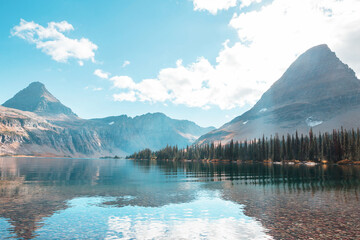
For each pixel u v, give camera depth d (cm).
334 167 11150
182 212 2402
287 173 7481
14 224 1942
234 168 10944
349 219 2116
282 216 2236
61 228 1861
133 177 6381
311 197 3206
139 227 1919
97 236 1697
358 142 14488
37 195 3281
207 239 1661
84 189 3947
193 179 5812
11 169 9419
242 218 2180
